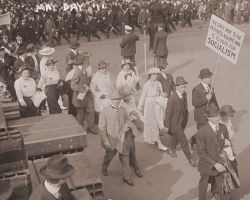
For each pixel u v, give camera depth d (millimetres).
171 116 9320
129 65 11695
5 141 5242
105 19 25953
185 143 9375
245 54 20578
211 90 9633
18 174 5348
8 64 13500
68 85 11602
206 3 30266
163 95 10195
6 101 7824
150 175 9078
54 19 25453
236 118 12188
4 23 21766
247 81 15898
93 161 9812
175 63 19078
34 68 13117
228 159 7348
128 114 8539
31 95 10312
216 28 9680
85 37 26547
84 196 5410
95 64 19266
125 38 17422
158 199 8164
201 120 9625
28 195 5324
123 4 27531
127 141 8484
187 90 14906
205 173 7328
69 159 6305
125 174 8625
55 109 11336
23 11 27062
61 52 22547
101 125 8391
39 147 6129
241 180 8711
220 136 7270
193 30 28375
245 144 10445
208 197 8148
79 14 25406
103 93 11344
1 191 4621
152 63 19125
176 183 8734
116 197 8234
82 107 11055
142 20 26578
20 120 7066
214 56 20250
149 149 10352
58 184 4645
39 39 24656
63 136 6242
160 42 17531
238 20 30203
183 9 29094
